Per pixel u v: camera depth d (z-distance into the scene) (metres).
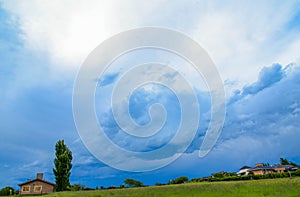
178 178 36.81
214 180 38.38
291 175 34.94
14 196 35.00
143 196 12.81
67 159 40.62
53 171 40.16
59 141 41.34
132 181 30.22
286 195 10.44
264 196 10.66
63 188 39.19
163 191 14.97
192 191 13.98
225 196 11.12
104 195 15.19
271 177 35.88
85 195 16.47
